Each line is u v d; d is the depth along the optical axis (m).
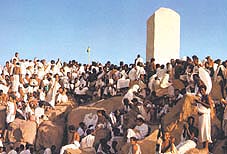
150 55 33.56
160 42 33.38
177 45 33.66
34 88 34.72
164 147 20.64
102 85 32.38
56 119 32.19
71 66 38.59
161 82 28.20
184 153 21.11
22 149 27.80
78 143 25.72
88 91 33.72
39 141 30.09
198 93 24.16
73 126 28.02
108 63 33.91
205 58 29.12
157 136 22.88
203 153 21.31
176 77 28.38
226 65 26.41
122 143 24.67
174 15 33.62
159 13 33.47
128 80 30.81
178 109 24.14
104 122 27.22
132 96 27.28
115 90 31.31
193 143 21.55
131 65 32.09
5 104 33.25
